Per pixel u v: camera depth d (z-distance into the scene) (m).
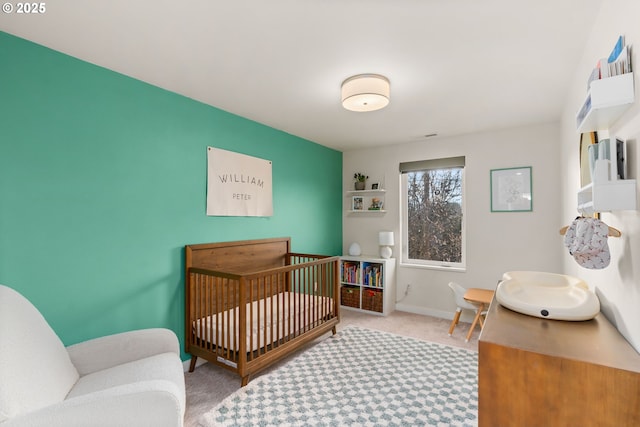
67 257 1.95
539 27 1.66
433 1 1.46
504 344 1.14
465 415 1.93
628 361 1.01
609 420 0.97
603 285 1.58
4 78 1.72
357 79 2.20
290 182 3.79
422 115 3.10
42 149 1.85
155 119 2.42
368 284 4.25
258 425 1.84
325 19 1.60
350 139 4.07
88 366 1.68
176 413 1.26
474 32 1.71
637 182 1.09
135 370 1.65
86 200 2.04
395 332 3.43
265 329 2.40
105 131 2.13
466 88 2.45
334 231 4.61
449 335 3.33
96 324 2.08
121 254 2.21
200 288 2.56
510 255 3.54
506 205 3.56
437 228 4.12
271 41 1.81
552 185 3.32
